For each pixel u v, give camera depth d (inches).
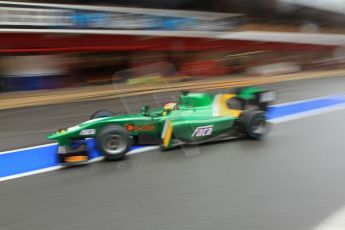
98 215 125.7
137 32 738.2
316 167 168.9
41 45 616.7
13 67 590.9
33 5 589.0
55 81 642.8
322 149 199.5
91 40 677.3
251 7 1326.3
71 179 161.9
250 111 224.7
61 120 320.5
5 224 121.7
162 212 126.6
